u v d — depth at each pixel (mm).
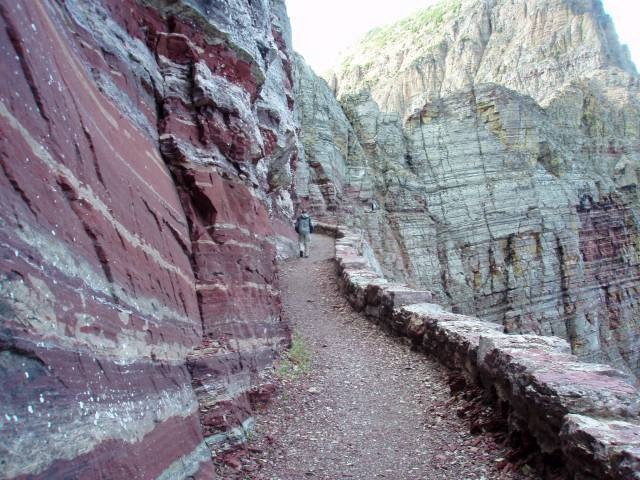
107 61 5715
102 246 4176
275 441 6559
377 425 7332
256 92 9297
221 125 7664
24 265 2932
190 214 7016
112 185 4738
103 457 3402
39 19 3910
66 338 3277
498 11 113688
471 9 116000
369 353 10688
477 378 7586
